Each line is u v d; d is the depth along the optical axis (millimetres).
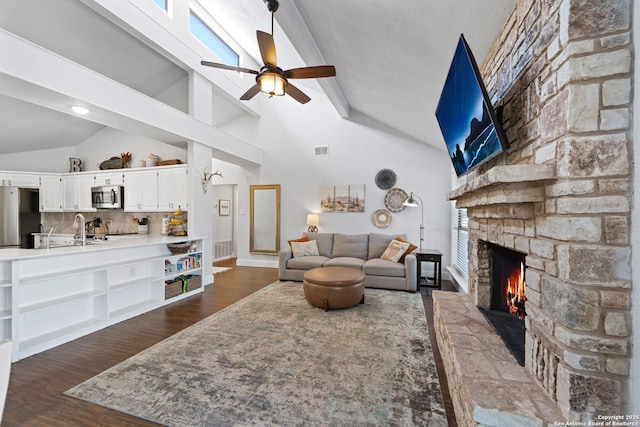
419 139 5344
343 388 1914
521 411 1133
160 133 4035
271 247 6316
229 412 1683
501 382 1332
